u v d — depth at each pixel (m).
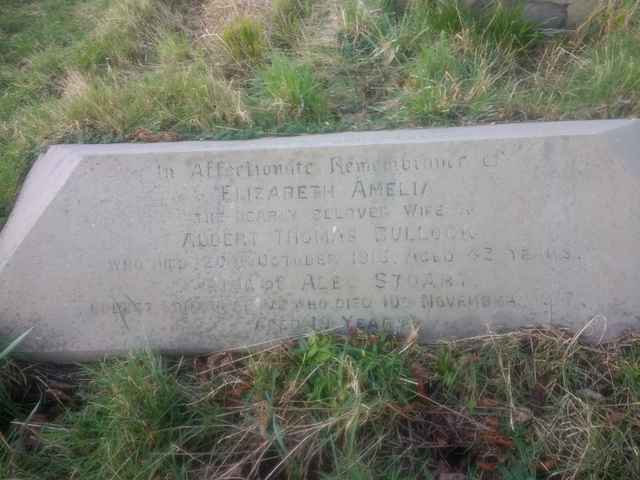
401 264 0.84
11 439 0.77
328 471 0.73
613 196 0.82
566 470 0.71
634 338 0.80
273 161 0.84
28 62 1.31
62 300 0.85
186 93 1.07
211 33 1.21
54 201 0.86
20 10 1.49
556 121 0.92
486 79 1.01
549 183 0.82
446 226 0.83
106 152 0.87
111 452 0.73
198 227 0.85
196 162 0.85
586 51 1.08
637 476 0.70
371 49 1.13
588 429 0.72
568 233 0.82
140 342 0.85
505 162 0.82
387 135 0.88
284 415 0.75
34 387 0.84
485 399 0.76
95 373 0.82
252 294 0.85
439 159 0.83
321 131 0.99
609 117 0.96
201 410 0.77
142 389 0.76
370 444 0.73
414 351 0.80
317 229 0.84
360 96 1.06
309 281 0.84
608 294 0.82
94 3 1.45
